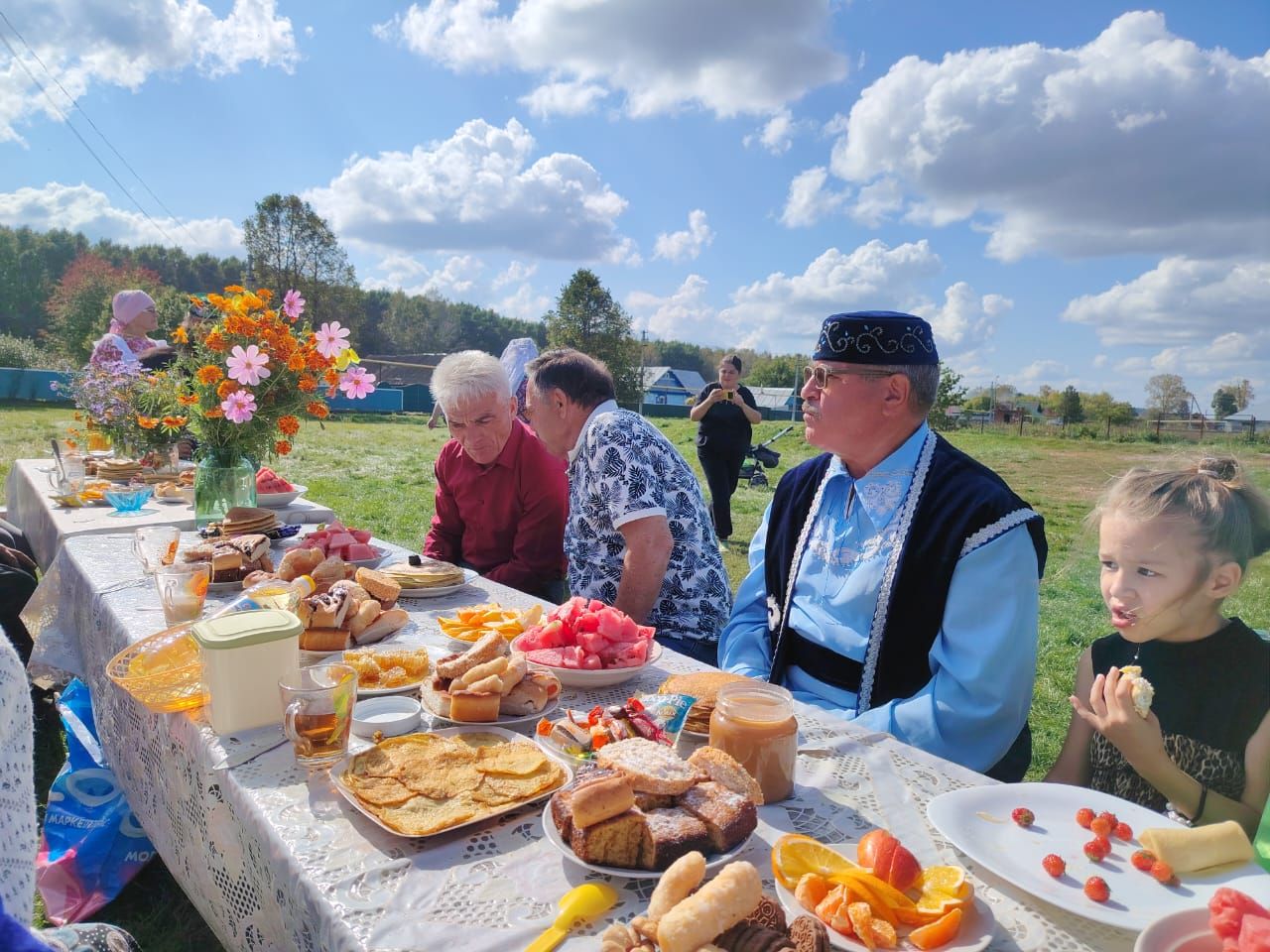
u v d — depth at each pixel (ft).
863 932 3.05
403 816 3.89
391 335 301.63
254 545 8.50
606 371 9.62
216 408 10.92
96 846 7.68
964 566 6.23
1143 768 4.99
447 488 11.60
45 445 47.60
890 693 6.52
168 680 5.32
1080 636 15.19
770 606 7.53
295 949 3.65
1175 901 3.40
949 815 3.93
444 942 3.12
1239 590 5.39
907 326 6.57
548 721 4.92
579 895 3.31
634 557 8.43
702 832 3.52
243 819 4.20
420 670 5.83
